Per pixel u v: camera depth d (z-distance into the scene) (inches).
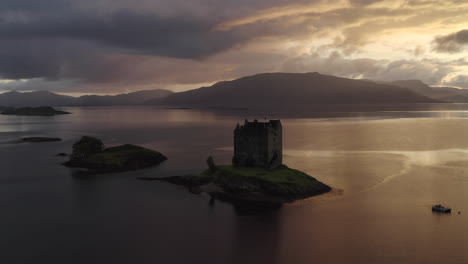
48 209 2829.7
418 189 3184.1
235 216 2625.5
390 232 2268.7
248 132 3499.0
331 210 2694.4
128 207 2866.6
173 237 2263.8
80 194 3253.0
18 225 2485.2
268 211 2716.5
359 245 2098.9
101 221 2556.6
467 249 2022.6
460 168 3981.3
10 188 3474.4
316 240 2177.7
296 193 3051.2
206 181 3454.7
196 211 2751.0
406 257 1946.4
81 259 1974.7
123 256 2004.2
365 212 2628.0
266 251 2050.9
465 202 2802.7
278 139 3681.1
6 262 1942.7
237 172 3348.9
